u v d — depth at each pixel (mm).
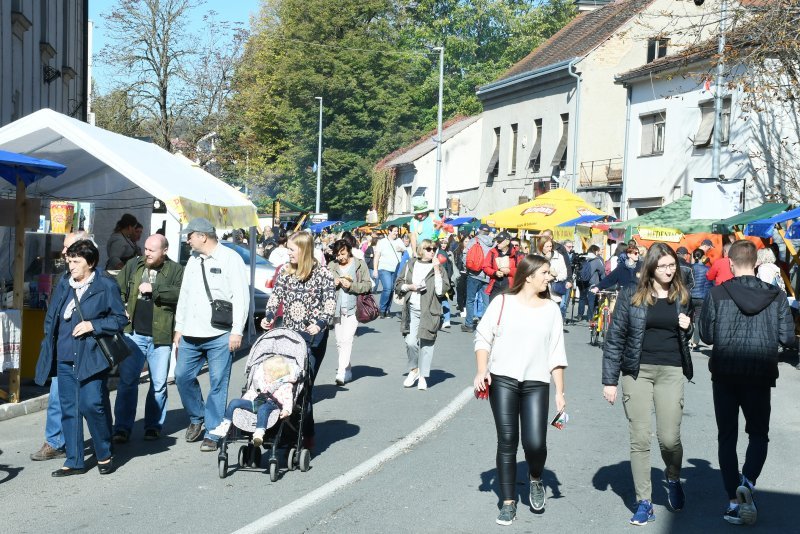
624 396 7086
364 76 68312
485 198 53219
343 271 13367
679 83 34844
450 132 63156
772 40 19922
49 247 15648
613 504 7504
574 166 43594
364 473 8391
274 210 37344
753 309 7043
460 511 7184
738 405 7230
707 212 24469
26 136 13414
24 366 12953
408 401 12359
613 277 19125
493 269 19812
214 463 8836
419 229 22547
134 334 9828
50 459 8930
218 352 9461
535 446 7008
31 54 24719
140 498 7496
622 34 22578
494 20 72938
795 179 28484
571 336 21312
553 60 47594
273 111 68562
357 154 69500
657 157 36250
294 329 9359
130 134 45281
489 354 7125
